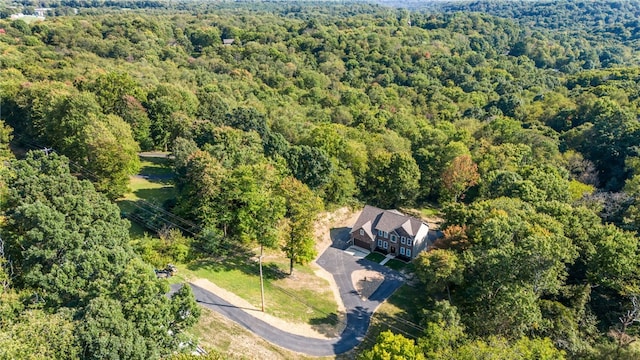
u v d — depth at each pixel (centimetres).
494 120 10412
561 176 7669
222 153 6575
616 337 4281
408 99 13275
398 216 6775
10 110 8638
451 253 5022
